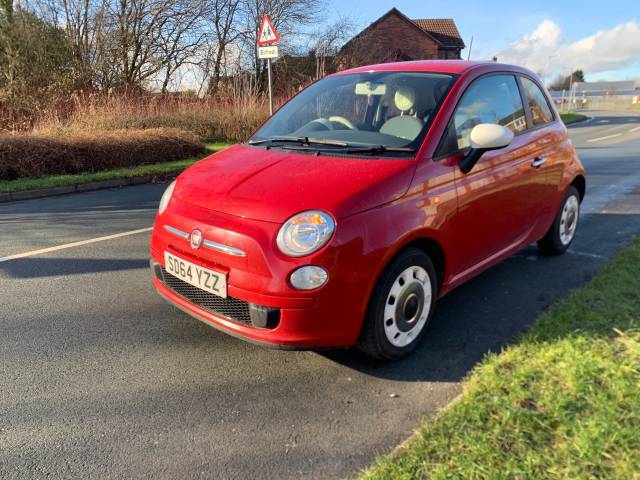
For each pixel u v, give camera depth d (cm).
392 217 273
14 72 1870
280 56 2614
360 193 266
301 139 345
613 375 257
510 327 348
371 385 281
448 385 281
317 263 253
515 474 195
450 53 4869
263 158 322
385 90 361
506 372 272
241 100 1656
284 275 254
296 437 238
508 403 239
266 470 217
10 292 411
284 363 305
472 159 321
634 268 417
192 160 1220
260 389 279
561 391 247
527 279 436
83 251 523
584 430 216
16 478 212
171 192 323
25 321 358
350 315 266
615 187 859
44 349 320
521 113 407
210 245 276
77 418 253
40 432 242
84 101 1487
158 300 397
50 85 1841
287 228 257
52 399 268
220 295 274
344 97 379
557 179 443
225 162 332
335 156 308
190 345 326
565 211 485
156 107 1556
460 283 343
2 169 895
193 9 2320
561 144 452
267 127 394
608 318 324
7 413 256
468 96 348
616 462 199
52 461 222
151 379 288
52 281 436
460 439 217
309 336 261
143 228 624
